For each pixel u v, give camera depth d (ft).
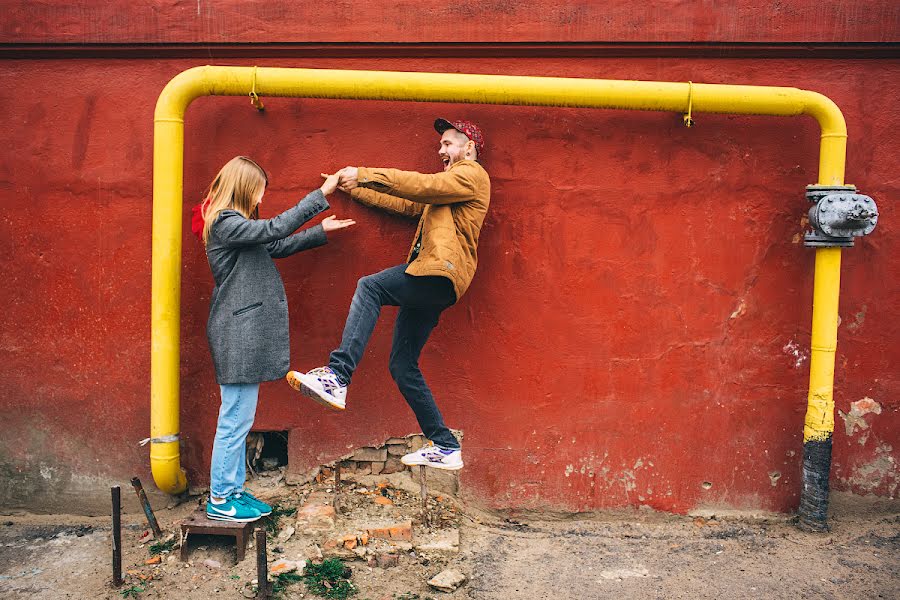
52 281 13.93
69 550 12.85
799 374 13.99
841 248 13.32
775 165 13.73
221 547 12.61
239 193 12.09
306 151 13.70
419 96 12.94
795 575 12.37
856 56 13.61
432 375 13.97
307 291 13.87
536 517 14.15
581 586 12.01
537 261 13.83
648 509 14.14
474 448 14.05
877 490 14.11
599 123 13.65
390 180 11.55
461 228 12.19
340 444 14.10
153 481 14.06
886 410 14.01
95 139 13.75
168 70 13.66
